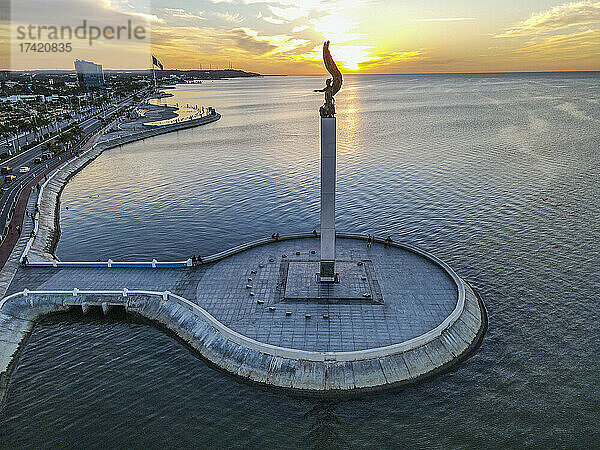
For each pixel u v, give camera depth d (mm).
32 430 41219
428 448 39125
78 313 60469
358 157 147500
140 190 119000
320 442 39938
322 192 57156
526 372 48156
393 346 46938
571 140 159125
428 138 175875
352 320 52906
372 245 71125
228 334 50469
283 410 43594
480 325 55469
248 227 93125
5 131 176250
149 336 55594
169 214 100875
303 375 45938
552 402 43938
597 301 61125
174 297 58406
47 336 56062
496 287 65625
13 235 83000
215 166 143375
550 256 73938
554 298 62188
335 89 54500
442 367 48062
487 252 76375
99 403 44594
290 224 94312
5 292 61438
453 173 123438
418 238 83562
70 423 42031
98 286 62375
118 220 97688
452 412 42969
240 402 44625
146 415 43031
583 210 92500
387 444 39656
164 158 158875
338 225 91312
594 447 38812
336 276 60375
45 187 116062
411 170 128375
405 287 59406
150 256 80500
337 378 45562
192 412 43406
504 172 122125
